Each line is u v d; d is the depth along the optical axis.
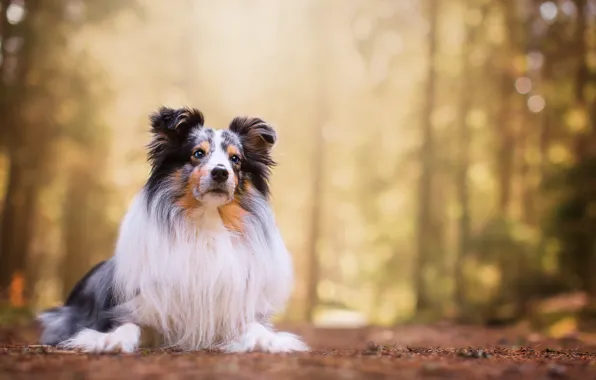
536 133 27.12
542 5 25.56
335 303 33.34
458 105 26.06
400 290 32.38
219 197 5.85
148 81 26.19
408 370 4.50
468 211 25.92
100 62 22.91
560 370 4.49
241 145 6.38
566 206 19.00
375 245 33.06
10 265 20.70
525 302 18.94
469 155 26.59
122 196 28.05
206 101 27.06
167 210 5.97
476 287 20.73
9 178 20.77
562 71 24.27
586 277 19.22
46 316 7.41
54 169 23.53
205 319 5.88
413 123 28.03
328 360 4.90
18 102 20.16
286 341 5.83
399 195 32.31
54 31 21.08
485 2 25.61
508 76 26.11
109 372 4.20
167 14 26.08
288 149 29.47
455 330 15.39
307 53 28.48
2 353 5.23
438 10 24.70
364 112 30.34
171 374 4.13
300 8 28.36
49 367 4.41
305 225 33.50
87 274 7.28
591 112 21.52
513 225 20.94
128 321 5.93
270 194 6.66
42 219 28.17
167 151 6.22
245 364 4.58
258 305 6.19
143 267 5.85
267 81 28.33
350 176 33.25
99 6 22.16
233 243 6.06
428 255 23.89
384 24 28.08
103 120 23.34
